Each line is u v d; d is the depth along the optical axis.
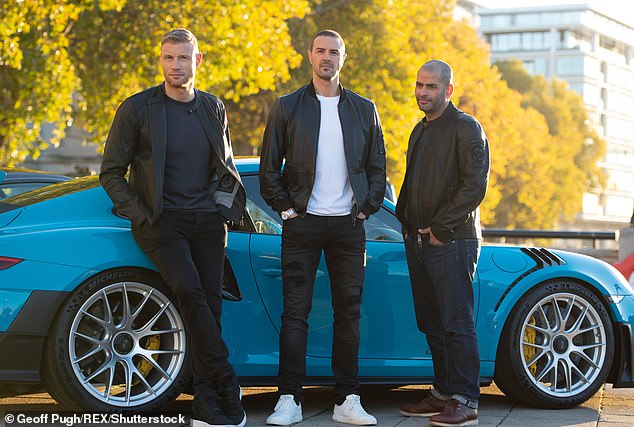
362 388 6.44
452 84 5.08
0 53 17.30
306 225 4.92
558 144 84.38
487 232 13.04
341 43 4.98
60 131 22.06
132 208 4.64
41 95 20.27
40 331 4.63
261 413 5.27
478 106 50.53
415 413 5.25
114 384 4.97
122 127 4.68
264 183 4.95
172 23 21.11
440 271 5.03
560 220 83.62
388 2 31.56
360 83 30.69
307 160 4.91
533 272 5.63
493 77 54.56
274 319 5.20
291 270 4.96
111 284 4.78
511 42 158.62
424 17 36.66
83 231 4.81
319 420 5.08
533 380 5.60
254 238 5.21
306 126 4.92
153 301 4.93
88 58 21.84
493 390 6.39
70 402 4.73
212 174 4.82
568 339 5.71
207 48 20.88
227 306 5.09
